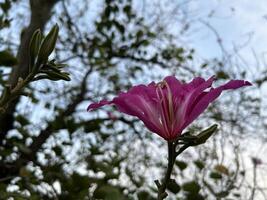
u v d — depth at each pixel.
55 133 3.62
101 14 5.93
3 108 1.13
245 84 1.15
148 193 2.27
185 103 1.19
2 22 2.90
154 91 1.23
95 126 3.78
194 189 2.25
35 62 1.14
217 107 4.95
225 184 3.24
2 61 1.76
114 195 1.96
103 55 5.69
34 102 4.10
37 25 3.79
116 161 2.94
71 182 2.46
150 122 1.17
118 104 1.21
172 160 1.11
